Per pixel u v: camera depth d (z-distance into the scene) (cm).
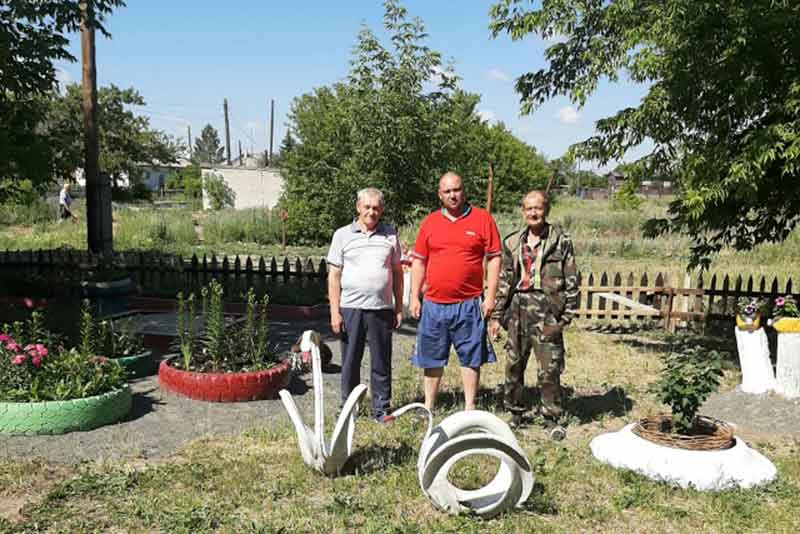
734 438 501
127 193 4897
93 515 408
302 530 390
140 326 902
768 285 1450
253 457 502
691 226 852
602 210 3847
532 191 554
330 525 396
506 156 4047
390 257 570
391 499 430
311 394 677
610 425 596
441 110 1140
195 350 714
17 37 920
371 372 581
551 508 427
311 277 1227
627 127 823
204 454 510
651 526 411
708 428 507
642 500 440
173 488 446
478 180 1252
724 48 731
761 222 850
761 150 674
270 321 1059
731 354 899
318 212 2302
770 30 700
